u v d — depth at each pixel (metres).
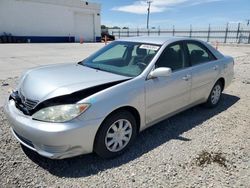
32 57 13.74
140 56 3.75
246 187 2.64
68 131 2.62
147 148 3.42
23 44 26.30
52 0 32.97
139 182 2.69
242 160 3.16
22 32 31.00
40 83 3.01
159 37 4.29
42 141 2.64
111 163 3.04
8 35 29.42
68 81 3.01
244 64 12.30
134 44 4.04
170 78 3.71
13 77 7.89
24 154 3.13
